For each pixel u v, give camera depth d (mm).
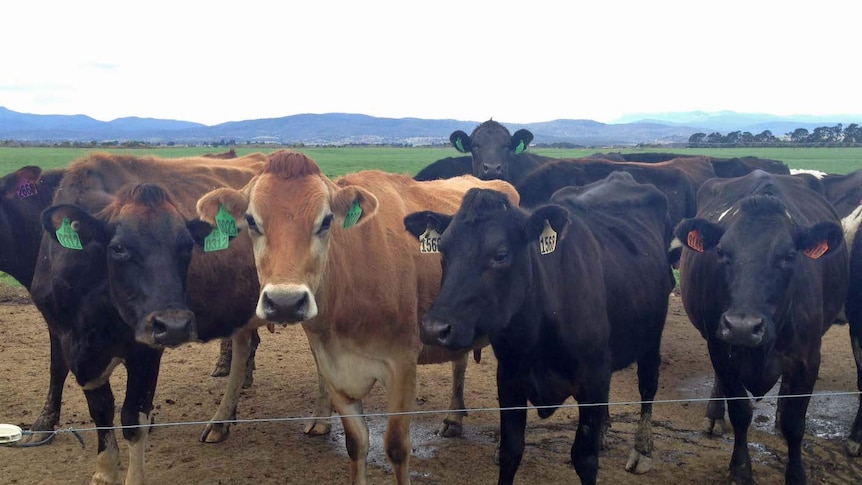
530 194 11258
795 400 6051
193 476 6316
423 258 6176
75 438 6988
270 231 5113
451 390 8648
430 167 13844
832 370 9539
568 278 5441
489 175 12727
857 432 7062
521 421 5551
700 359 9891
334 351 5691
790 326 5902
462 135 13422
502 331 5348
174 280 5430
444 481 6348
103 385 5926
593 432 5516
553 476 6461
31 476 6176
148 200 5559
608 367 5648
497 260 4965
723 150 64875
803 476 6156
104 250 5547
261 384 8680
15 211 7273
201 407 7930
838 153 62406
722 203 7305
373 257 5730
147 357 5789
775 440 7344
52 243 5871
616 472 6570
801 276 5949
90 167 6320
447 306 4895
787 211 5934
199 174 6906
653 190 7633
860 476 6621
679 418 7902
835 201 9492
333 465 6629
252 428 7445
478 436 7363
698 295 6684
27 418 7422
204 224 5684
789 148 74875
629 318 6094
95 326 5672
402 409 5867
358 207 5301
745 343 5473
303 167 5324
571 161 11766
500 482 5602
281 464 6617
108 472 5902
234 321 6605
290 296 4867
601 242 6203
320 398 7398
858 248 7406
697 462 6809
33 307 11812
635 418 7863
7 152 71312
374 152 94000
